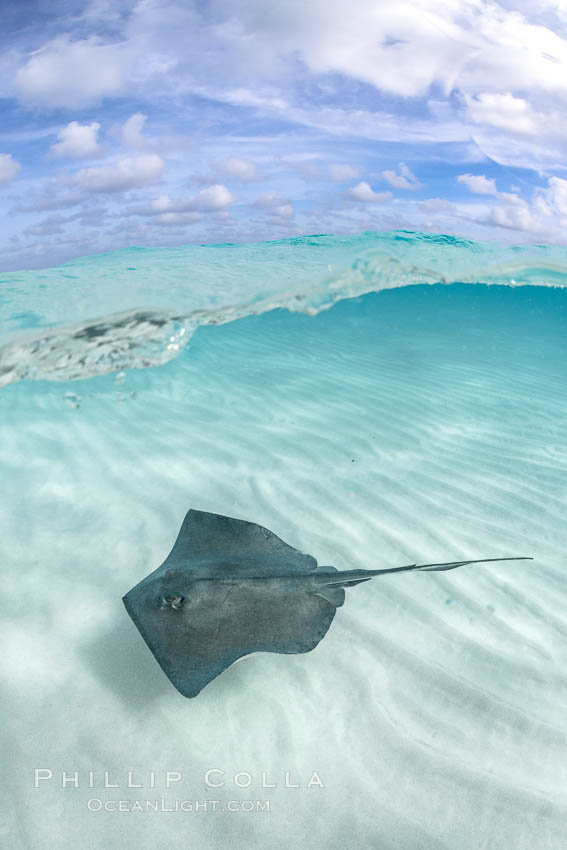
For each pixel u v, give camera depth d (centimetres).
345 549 398
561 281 1242
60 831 214
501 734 263
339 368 909
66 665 290
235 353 990
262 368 881
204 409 677
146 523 418
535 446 606
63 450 543
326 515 443
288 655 306
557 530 444
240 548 336
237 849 210
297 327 1323
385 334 1373
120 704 270
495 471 540
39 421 620
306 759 248
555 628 336
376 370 909
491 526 444
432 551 404
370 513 450
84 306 572
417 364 982
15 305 569
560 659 312
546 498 492
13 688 274
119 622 321
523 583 376
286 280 740
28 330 532
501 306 2506
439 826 221
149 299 604
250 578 287
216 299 664
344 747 255
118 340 640
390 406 710
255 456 543
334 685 288
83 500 450
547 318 2747
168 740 254
